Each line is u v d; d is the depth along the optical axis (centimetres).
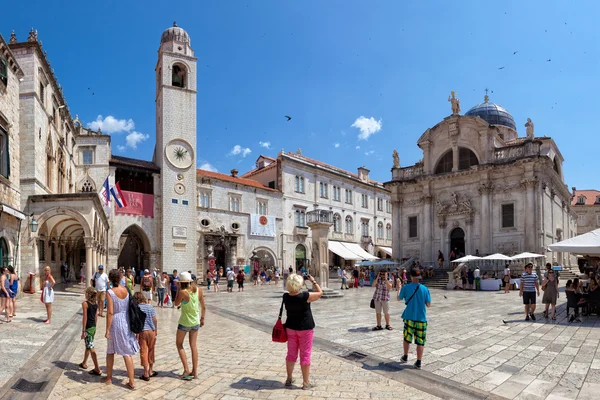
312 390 759
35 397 712
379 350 1073
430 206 4434
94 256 2564
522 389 761
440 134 4438
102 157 3847
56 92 3073
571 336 1242
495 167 3931
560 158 4584
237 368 912
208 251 4288
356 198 6175
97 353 1065
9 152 2128
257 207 4859
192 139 4241
